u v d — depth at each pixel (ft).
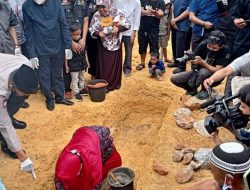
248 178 5.56
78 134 15.35
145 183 14.78
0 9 17.13
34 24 18.16
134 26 23.29
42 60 18.69
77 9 20.16
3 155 16.40
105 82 21.44
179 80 18.88
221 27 20.13
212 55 17.53
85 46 21.13
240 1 17.60
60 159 14.55
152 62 23.54
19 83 12.57
